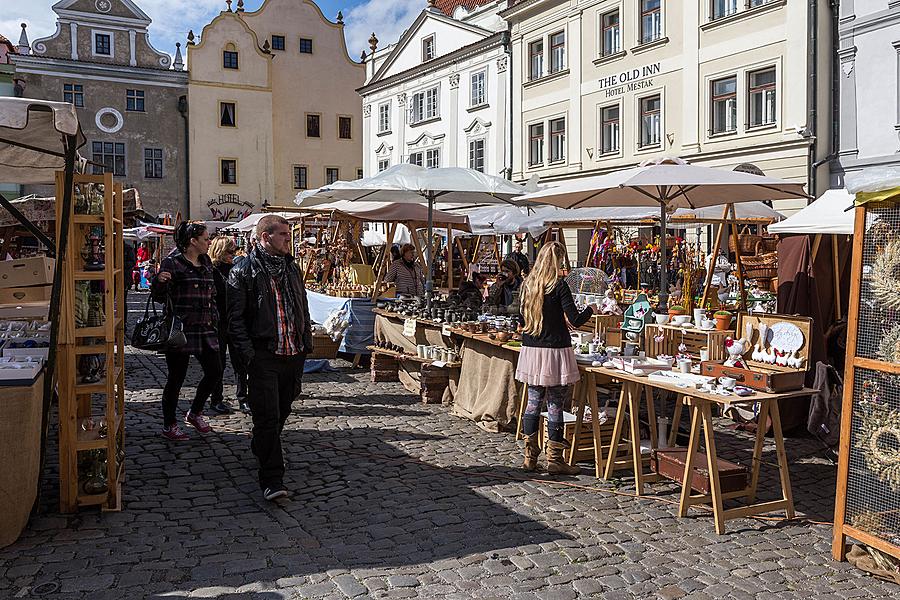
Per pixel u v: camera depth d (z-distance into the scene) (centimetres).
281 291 518
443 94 2955
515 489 561
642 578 410
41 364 468
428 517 497
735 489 525
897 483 413
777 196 759
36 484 464
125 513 492
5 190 3170
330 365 1137
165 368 1099
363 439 701
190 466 604
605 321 712
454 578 403
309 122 4094
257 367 514
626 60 2195
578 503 533
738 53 1891
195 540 449
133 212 980
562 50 2433
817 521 506
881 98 1662
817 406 650
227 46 3859
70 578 394
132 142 3731
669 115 2077
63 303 477
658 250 1733
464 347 816
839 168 1750
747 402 482
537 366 587
